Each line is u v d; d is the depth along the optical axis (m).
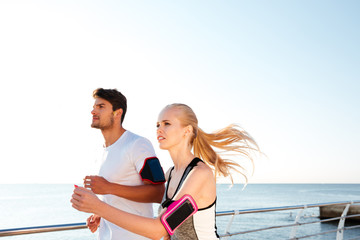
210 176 1.37
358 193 108.50
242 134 1.72
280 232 30.97
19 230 1.72
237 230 32.53
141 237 1.88
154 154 1.97
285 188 157.12
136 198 1.83
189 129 1.53
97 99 2.03
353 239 4.21
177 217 1.21
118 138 2.05
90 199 1.11
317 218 42.06
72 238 25.08
